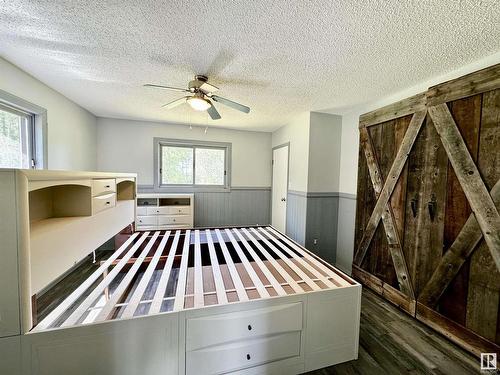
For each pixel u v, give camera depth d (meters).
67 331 1.06
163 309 1.24
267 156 4.98
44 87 2.53
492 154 1.59
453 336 1.81
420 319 2.10
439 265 1.94
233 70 2.10
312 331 1.46
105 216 1.78
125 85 2.53
